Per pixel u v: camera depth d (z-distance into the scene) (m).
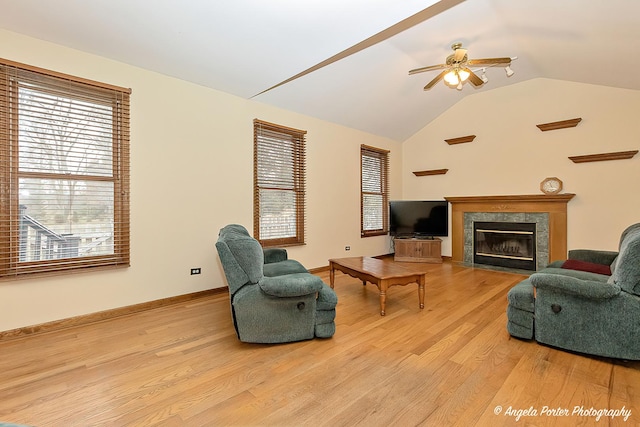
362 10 2.36
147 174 3.12
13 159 2.43
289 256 4.50
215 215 3.64
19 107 2.46
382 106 5.00
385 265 3.46
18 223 2.46
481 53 3.80
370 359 2.07
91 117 2.79
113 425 1.44
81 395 1.66
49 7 2.23
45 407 1.56
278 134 4.32
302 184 4.60
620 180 4.14
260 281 2.22
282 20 2.47
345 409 1.55
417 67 4.16
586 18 2.60
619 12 2.35
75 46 2.66
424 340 2.37
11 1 2.15
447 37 3.44
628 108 4.08
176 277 3.33
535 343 2.30
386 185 6.18
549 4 2.59
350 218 5.42
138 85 3.05
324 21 2.50
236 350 2.20
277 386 1.75
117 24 2.46
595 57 3.34
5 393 1.67
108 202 2.91
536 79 4.80
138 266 3.07
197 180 3.48
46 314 2.56
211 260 3.61
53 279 2.60
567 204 4.53
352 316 2.90
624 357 1.94
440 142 5.96
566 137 4.55
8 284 2.41
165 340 2.36
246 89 3.65
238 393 1.69
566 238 4.53
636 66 3.28
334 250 5.14
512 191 5.08
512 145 5.07
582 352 2.08
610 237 4.21
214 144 3.62
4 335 2.38
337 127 5.17
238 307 2.20
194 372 1.90
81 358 2.07
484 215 5.34
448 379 1.82
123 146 2.95
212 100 3.60
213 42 2.77
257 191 4.04
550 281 2.13
